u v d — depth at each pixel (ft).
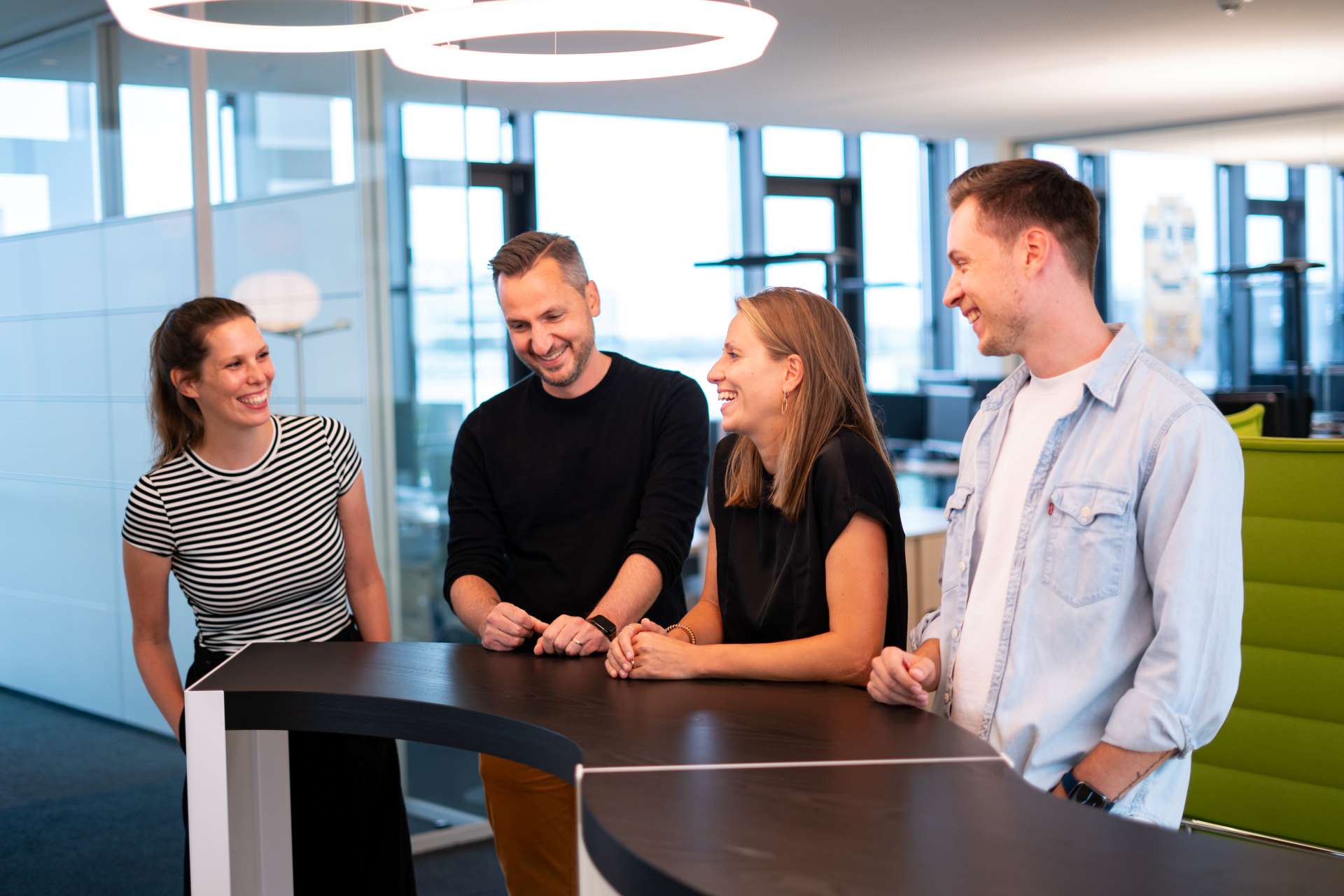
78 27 11.00
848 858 3.74
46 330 11.03
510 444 7.89
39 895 10.58
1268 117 26.48
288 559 7.67
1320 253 25.59
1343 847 6.71
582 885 4.32
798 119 27.89
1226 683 5.12
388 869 7.78
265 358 7.46
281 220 11.55
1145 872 3.64
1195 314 27.55
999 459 5.85
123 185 11.16
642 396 7.80
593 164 27.20
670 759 4.75
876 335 33.24
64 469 11.21
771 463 6.35
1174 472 5.14
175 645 11.48
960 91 24.38
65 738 11.35
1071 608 5.35
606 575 7.77
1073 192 5.39
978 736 5.05
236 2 11.40
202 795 6.11
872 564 5.92
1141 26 18.95
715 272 29.40
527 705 5.60
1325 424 23.04
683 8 6.30
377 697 5.83
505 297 7.43
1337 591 6.72
